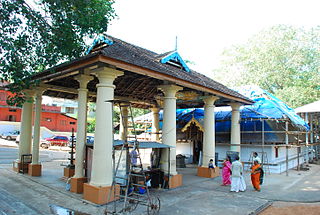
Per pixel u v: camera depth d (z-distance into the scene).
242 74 29.61
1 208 6.76
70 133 38.41
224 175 10.68
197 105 17.55
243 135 15.75
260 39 28.77
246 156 15.64
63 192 8.55
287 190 10.01
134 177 8.68
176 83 9.41
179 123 17.97
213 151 12.55
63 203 7.41
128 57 8.05
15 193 8.34
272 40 27.81
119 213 6.45
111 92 7.75
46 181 10.18
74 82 11.58
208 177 12.19
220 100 14.06
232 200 8.40
